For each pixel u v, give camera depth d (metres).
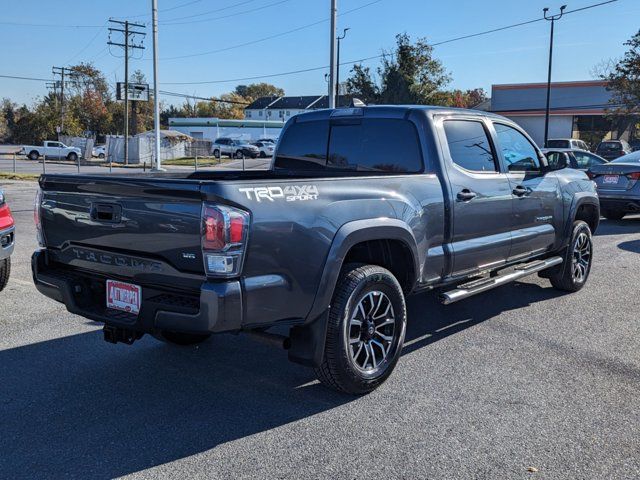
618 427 3.63
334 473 3.13
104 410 3.90
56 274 4.13
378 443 3.45
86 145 53.09
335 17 20.28
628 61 37.38
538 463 3.22
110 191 3.68
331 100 20.64
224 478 3.09
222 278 3.28
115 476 3.12
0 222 6.34
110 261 3.82
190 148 58.28
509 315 6.05
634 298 6.68
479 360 4.77
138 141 48.53
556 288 6.95
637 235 11.22
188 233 3.34
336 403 4.00
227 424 3.70
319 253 3.66
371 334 4.09
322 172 5.39
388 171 4.93
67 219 4.04
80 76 96.19
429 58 45.34
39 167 41.06
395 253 4.46
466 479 3.07
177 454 3.34
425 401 4.01
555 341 5.23
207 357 4.90
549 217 6.14
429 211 4.51
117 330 3.85
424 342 5.23
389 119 4.93
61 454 3.34
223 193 3.23
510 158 5.63
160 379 4.43
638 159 12.93
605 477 3.10
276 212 3.45
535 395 4.09
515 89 48.97
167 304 3.43
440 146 4.75
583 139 47.62
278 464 3.22
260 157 54.81
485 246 5.12
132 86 48.38
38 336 5.38
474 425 3.66
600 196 12.31
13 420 3.75
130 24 47.38
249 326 3.42
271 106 105.62
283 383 4.36
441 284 4.80
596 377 4.41
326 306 3.75
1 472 3.15
